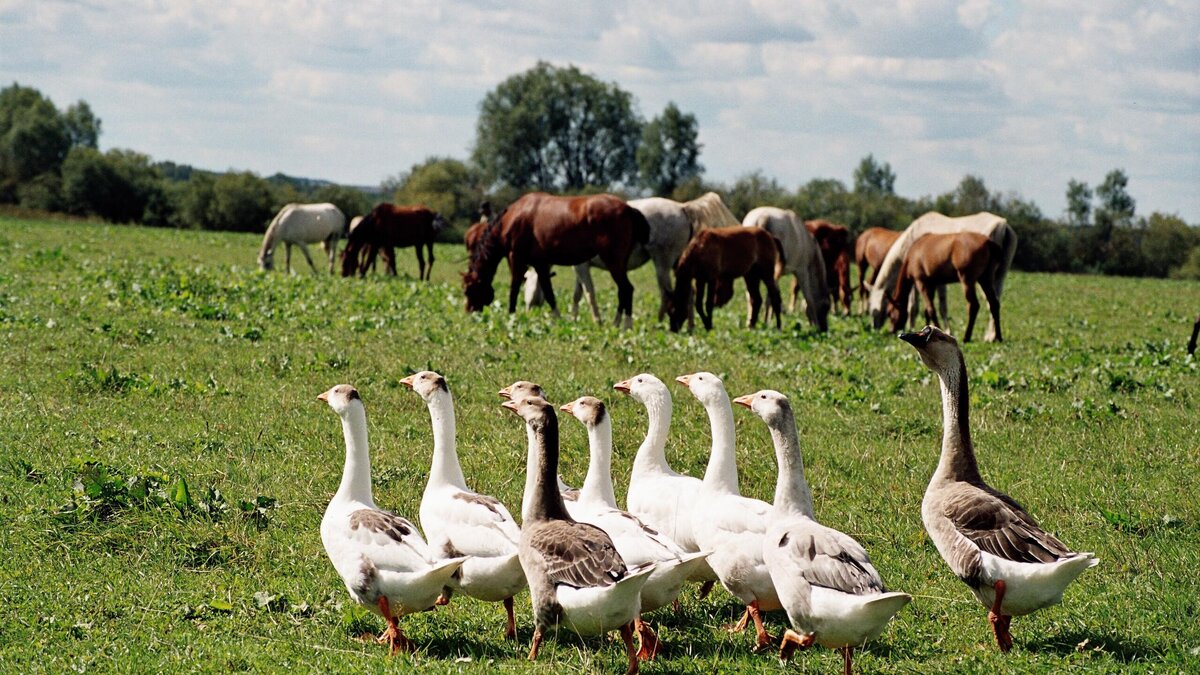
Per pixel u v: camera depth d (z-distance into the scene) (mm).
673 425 11617
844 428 12070
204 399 12141
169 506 8445
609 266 20828
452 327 18203
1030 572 6383
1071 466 10859
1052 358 18531
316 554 8086
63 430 10664
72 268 26891
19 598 7074
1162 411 13195
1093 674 6277
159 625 6809
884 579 7941
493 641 6895
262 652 6453
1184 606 7320
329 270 36844
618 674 6316
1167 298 38344
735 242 20969
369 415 11742
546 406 6797
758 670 6355
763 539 6738
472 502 7098
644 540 6656
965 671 6324
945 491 7070
